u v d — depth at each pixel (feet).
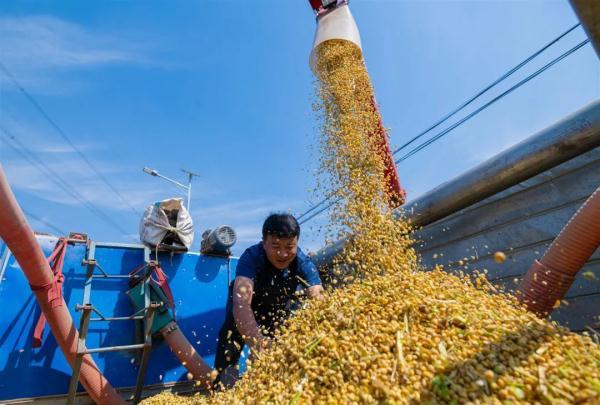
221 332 10.49
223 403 5.19
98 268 13.51
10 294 11.89
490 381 3.70
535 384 3.61
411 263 8.94
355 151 12.07
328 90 15.10
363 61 17.03
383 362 4.28
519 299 7.02
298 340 5.40
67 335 10.66
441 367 3.97
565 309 8.66
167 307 13.14
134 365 12.94
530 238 9.68
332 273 14.10
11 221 9.18
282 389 4.54
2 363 11.23
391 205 13.74
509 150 9.72
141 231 15.35
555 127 8.71
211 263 16.10
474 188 10.54
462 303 5.31
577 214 6.75
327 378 4.42
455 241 11.79
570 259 6.66
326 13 18.35
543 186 9.57
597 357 4.05
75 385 10.34
